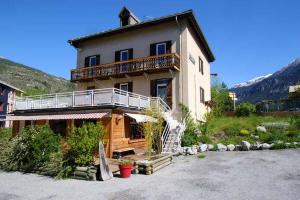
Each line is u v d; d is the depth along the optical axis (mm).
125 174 11836
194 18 23875
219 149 18391
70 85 177625
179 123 21359
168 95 23750
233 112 30000
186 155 17469
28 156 14180
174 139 18922
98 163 12625
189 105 23375
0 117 49562
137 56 25984
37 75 168125
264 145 17609
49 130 14711
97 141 12867
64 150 13344
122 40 27281
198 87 27453
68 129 18109
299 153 15508
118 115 17672
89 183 11031
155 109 17547
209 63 35656
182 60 23625
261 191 8953
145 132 16438
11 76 148500
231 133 21516
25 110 21594
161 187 9953
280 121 23641
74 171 12164
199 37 28094
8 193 9734
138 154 18016
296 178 10406
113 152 16672
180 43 23922
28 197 9203
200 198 8453
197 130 21375
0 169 14719
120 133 17781
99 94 17828
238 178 10820
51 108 19781
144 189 9766
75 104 19016
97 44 28969
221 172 12055
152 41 25391
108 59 27906
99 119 17500
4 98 51469
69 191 9844
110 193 9375
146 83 24938
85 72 27297
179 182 10617
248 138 19750
